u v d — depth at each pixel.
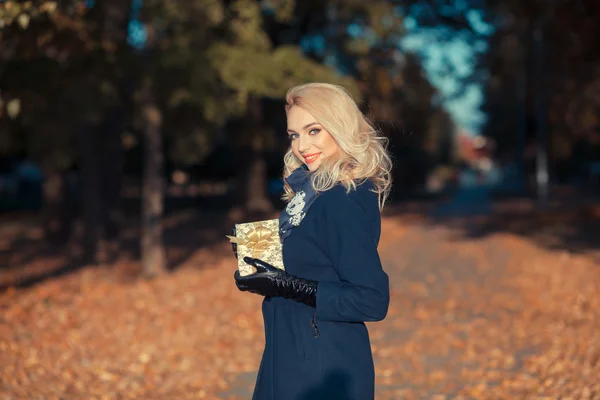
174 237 20.95
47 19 7.71
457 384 5.86
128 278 12.30
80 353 6.84
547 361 6.31
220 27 11.95
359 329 2.47
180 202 34.47
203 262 14.62
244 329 7.96
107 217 18.14
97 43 10.29
